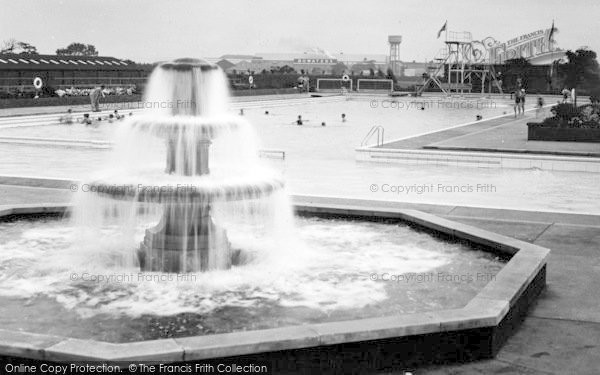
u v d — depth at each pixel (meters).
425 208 14.95
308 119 48.00
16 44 108.69
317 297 8.64
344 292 8.87
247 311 8.06
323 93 94.12
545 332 7.79
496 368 6.85
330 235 12.17
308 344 6.40
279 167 22.92
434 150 25.53
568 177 21.27
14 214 13.07
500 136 32.25
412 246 11.38
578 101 73.81
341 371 6.57
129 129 10.14
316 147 29.58
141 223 12.84
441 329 6.88
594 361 7.02
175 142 9.96
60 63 72.38
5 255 10.54
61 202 14.76
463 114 54.84
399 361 6.79
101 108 50.06
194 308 8.15
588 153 24.41
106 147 28.41
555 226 13.07
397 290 8.98
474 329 7.00
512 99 80.38
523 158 23.44
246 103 64.25
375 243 11.59
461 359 7.02
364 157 25.12
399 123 44.44
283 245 11.25
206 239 9.76
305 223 13.20
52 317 7.82
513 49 99.25
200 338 6.32
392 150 24.73
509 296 7.60
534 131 29.97
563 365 6.92
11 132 35.34
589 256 10.95
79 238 11.04
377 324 6.77
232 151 10.70
